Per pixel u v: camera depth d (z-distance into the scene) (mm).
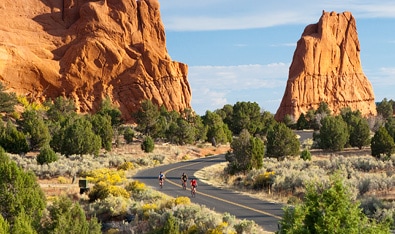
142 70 149250
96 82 144250
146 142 84500
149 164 69062
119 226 27266
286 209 13680
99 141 71375
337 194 12961
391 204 26156
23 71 134375
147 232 25281
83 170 53812
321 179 36125
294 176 37969
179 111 152000
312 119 145250
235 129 127188
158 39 160500
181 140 99875
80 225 21703
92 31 150000
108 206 31016
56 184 45969
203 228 23719
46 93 138000
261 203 32562
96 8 152625
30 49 141250
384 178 35531
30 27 147375
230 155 53875
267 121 136750
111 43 148500
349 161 53812
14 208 25141
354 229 12531
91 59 144125
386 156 57719
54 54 145375
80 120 76875
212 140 103812
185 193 38531
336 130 79562
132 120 143750
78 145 68062
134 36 155500
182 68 159125
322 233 12578
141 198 35125
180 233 23750
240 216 27703
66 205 22062
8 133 73562
